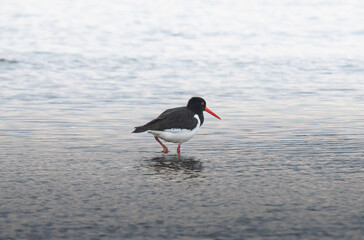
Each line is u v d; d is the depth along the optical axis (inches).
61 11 2138.3
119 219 337.4
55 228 322.3
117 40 1533.0
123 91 927.7
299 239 305.6
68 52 1343.5
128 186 411.5
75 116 727.1
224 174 448.8
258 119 706.8
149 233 315.0
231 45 1455.5
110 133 627.2
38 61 1224.8
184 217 340.8
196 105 580.7
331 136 602.9
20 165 477.1
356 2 2337.6
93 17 1990.7
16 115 729.0
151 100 852.0
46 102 827.4
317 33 1646.2
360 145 556.4
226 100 850.8
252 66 1179.9
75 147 555.2
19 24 1818.4
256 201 372.2
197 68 1156.5
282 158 503.8
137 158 512.4
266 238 307.1
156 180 430.3
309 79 1040.8
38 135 612.1
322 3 2320.4
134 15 2025.1
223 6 2251.5
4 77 1049.5
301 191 395.2
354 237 307.9
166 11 2122.3
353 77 1056.2
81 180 428.8
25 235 311.6
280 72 1112.2
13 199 376.5
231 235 311.4
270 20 1895.9
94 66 1176.2
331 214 344.5
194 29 1721.2
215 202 370.3
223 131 637.9
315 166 471.5
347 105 801.6
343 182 419.5
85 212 350.0
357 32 1658.5
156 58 1274.6
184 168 471.5
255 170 460.4
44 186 410.0
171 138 539.8
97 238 307.7
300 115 732.0
